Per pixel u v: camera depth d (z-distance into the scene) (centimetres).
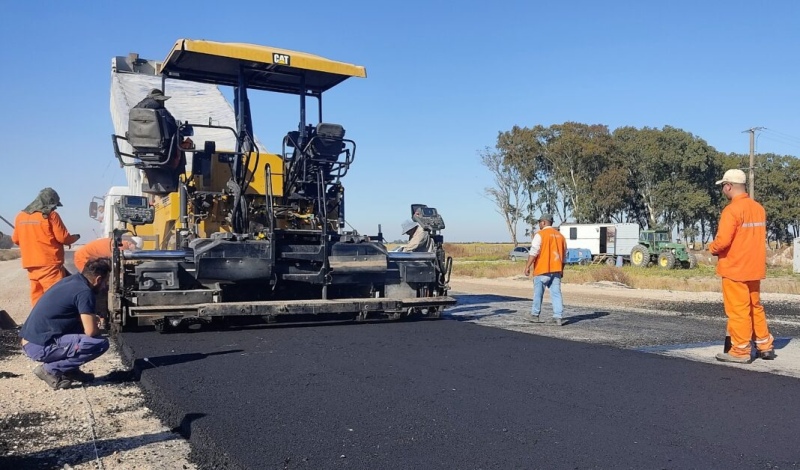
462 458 353
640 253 3772
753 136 4097
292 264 816
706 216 6109
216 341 714
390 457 354
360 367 579
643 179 5806
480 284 2091
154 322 767
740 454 360
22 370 607
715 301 1346
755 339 634
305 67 865
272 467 340
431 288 931
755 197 6369
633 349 695
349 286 912
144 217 830
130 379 564
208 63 862
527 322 931
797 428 407
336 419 422
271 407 449
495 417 428
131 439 402
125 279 751
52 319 528
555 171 5738
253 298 847
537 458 353
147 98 861
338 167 880
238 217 828
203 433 393
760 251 608
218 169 864
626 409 448
